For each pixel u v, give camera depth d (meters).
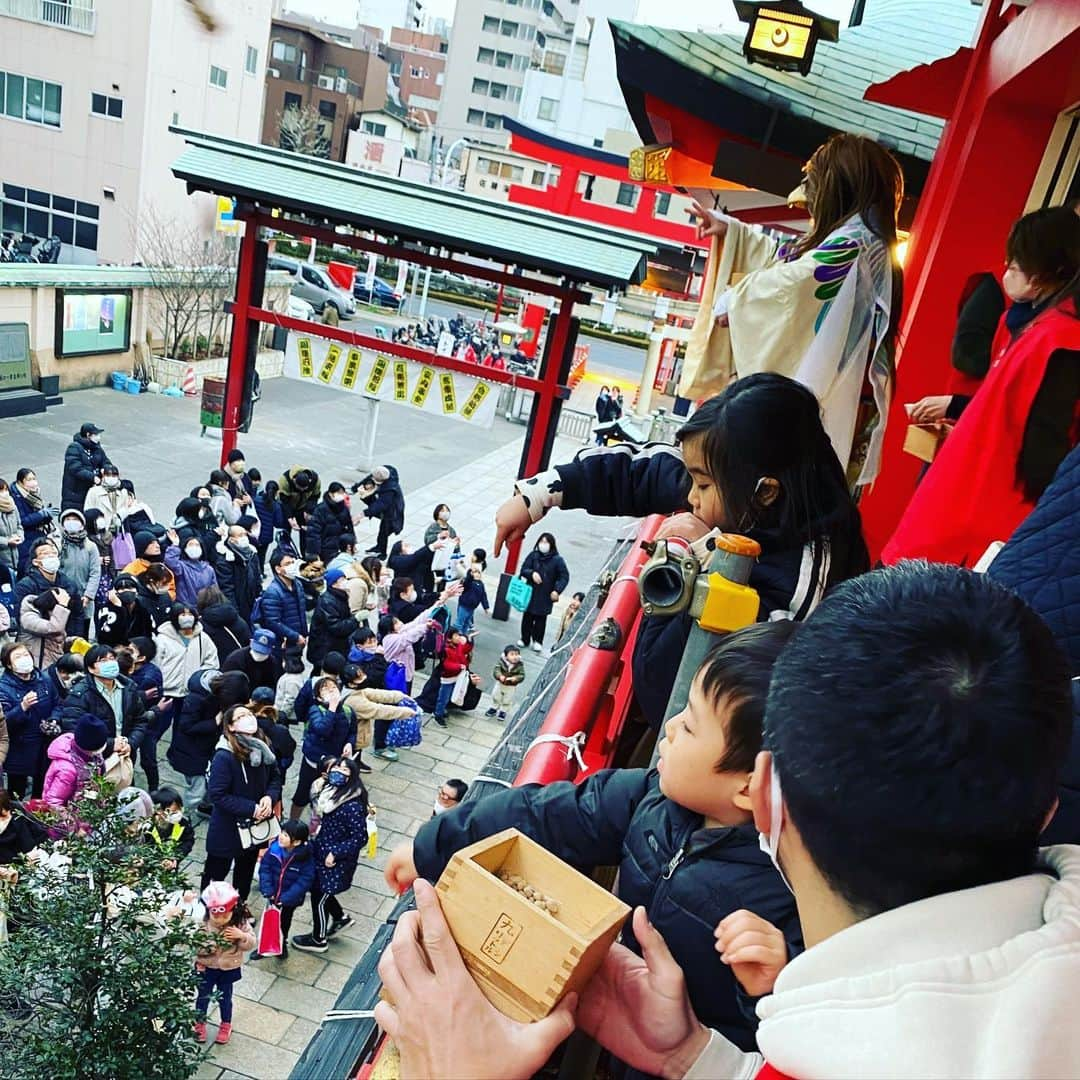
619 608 2.19
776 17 4.80
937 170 4.93
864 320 2.41
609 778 1.33
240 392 13.58
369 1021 1.14
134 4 27.23
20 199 29.88
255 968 7.09
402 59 76.00
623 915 0.97
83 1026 4.36
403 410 28.03
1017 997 0.56
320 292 33.81
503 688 11.41
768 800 0.77
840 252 2.39
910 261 5.08
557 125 51.38
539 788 1.33
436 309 48.19
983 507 1.79
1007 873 0.66
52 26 27.69
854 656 0.66
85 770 6.66
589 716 1.66
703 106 5.93
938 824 0.62
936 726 0.62
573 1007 0.91
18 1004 4.52
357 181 13.10
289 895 7.02
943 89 4.84
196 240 25.78
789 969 0.66
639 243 12.71
